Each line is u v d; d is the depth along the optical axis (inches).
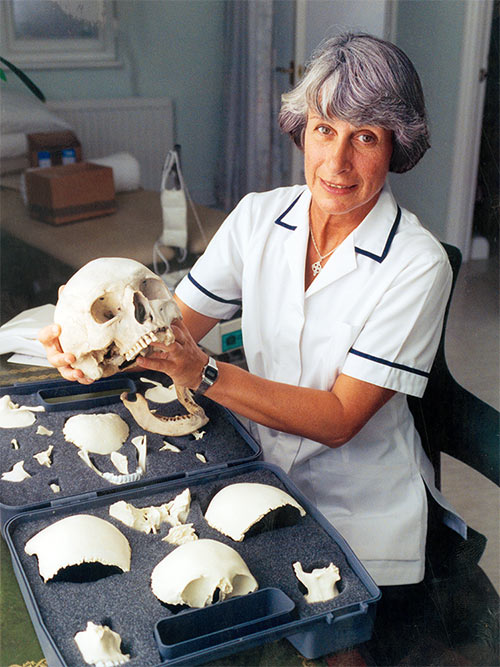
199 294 40.0
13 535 27.0
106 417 34.7
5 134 59.6
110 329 28.9
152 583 25.0
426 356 34.5
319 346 36.1
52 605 24.2
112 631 23.0
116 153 63.3
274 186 69.9
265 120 66.8
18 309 55.4
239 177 68.7
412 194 48.5
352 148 30.7
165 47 63.5
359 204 32.1
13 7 58.3
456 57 43.3
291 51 63.2
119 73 62.7
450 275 35.1
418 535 36.9
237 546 27.3
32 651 23.6
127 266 30.7
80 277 30.1
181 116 66.6
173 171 60.0
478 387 42.9
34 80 61.6
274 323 37.4
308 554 27.0
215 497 29.5
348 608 23.9
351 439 37.1
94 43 60.4
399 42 43.9
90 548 25.5
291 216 37.7
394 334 33.6
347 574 26.2
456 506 42.8
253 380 32.0
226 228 39.6
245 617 23.8
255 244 37.8
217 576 24.1
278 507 28.1
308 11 58.6
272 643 23.8
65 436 33.8
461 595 36.3
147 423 34.9
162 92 65.6
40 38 60.7
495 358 44.3
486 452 40.3
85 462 32.1
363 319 34.6
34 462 31.9
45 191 57.6
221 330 47.9
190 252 59.6
